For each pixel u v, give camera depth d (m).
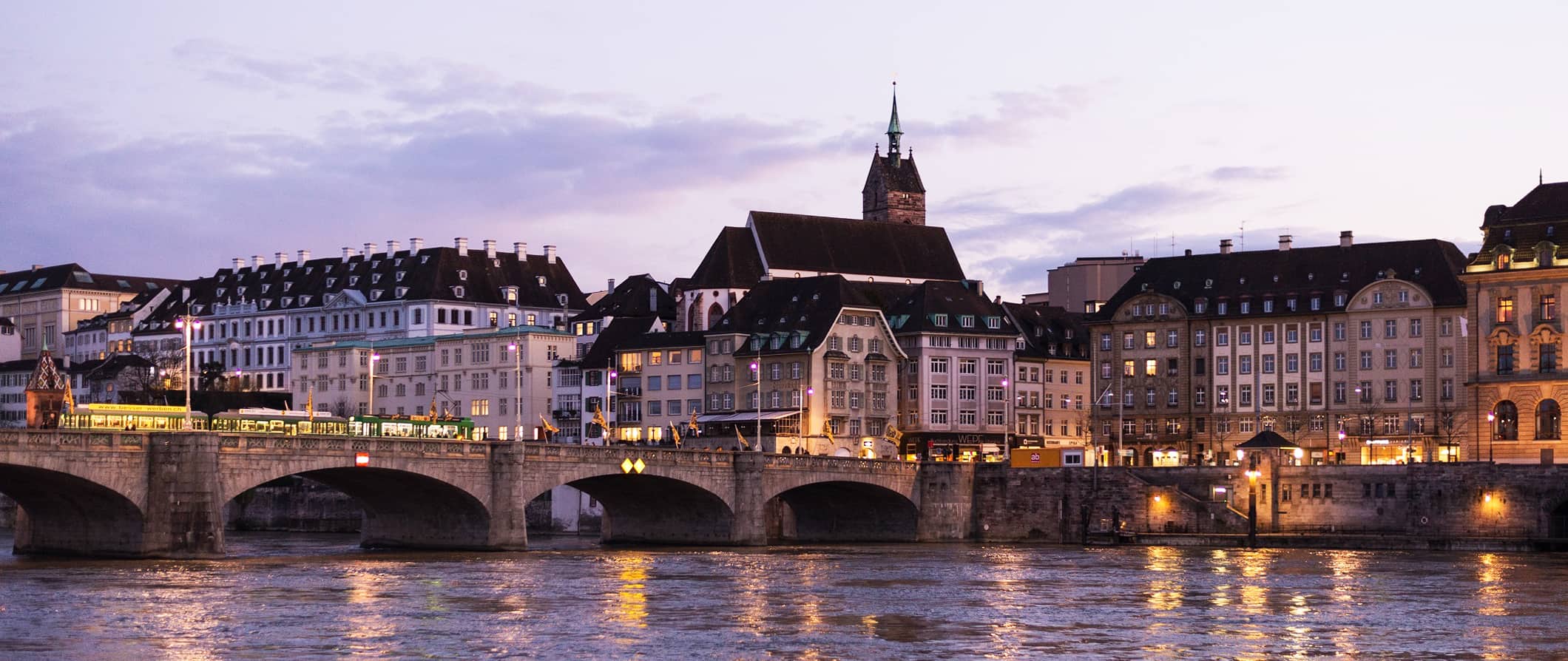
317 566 137.25
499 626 102.00
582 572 136.75
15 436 129.88
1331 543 174.00
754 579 132.62
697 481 173.00
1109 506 190.62
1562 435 188.50
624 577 131.88
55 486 139.62
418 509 164.25
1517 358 191.25
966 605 115.69
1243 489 186.25
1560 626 105.38
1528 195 196.25
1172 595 122.31
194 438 139.12
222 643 94.25
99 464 135.38
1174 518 186.75
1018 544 185.88
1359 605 116.25
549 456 161.25
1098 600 118.81
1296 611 112.50
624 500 184.75
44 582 120.88
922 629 103.19
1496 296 192.75
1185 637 100.31
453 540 161.62
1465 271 195.25
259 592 116.81
